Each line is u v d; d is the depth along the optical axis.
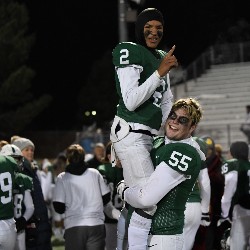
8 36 30.27
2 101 29.92
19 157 7.06
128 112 4.96
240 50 26.59
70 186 7.70
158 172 4.44
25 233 7.58
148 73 4.97
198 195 6.88
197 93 25.52
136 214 4.67
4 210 6.29
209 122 23.47
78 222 7.66
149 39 5.06
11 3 30.72
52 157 29.08
